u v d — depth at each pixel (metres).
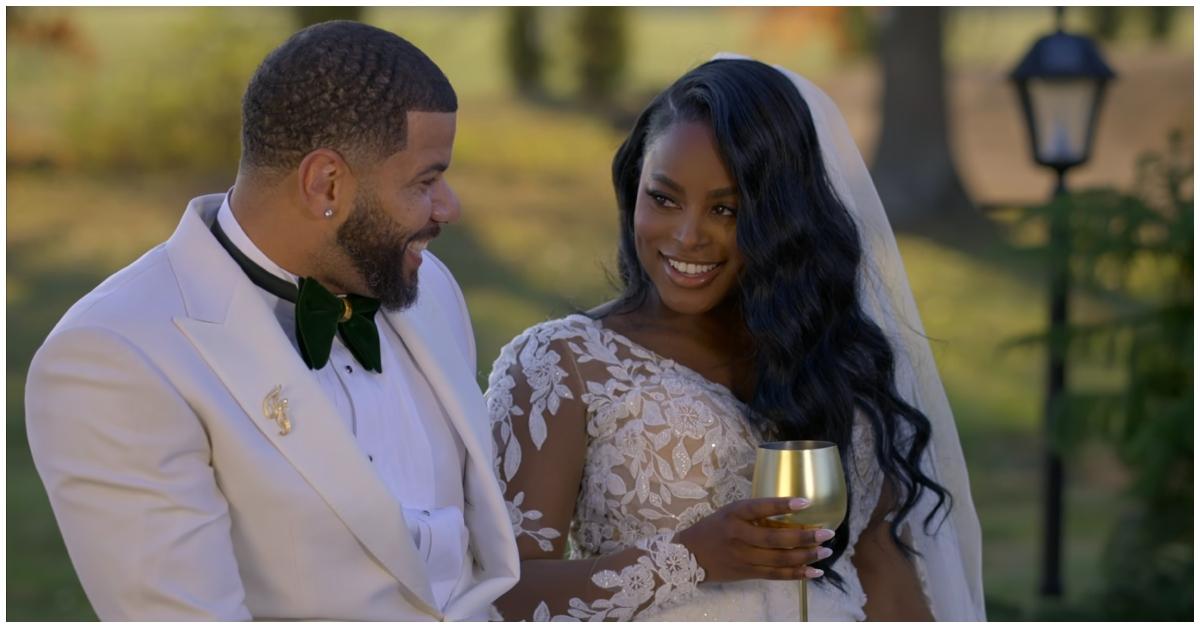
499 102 16.38
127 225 13.34
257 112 2.32
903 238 14.24
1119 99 15.91
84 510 2.16
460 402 2.55
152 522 2.14
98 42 14.91
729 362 2.95
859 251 2.90
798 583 2.84
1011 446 10.11
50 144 14.27
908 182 14.99
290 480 2.25
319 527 2.26
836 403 2.85
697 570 2.61
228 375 2.25
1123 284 5.70
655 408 2.80
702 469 2.80
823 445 2.49
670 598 2.67
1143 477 5.70
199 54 14.84
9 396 10.17
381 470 2.42
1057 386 5.95
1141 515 5.98
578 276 12.91
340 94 2.27
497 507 2.53
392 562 2.29
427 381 2.57
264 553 2.26
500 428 2.78
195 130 14.58
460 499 2.55
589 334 2.87
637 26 17.59
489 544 2.54
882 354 2.95
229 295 2.31
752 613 2.77
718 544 2.59
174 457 2.18
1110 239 5.57
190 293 2.30
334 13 15.58
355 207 2.31
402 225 2.33
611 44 16.95
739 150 2.73
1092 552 8.11
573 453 2.78
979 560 3.19
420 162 2.32
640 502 2.78
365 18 16.36
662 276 2.81
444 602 2.42
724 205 2.77
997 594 7.03
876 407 2.95
